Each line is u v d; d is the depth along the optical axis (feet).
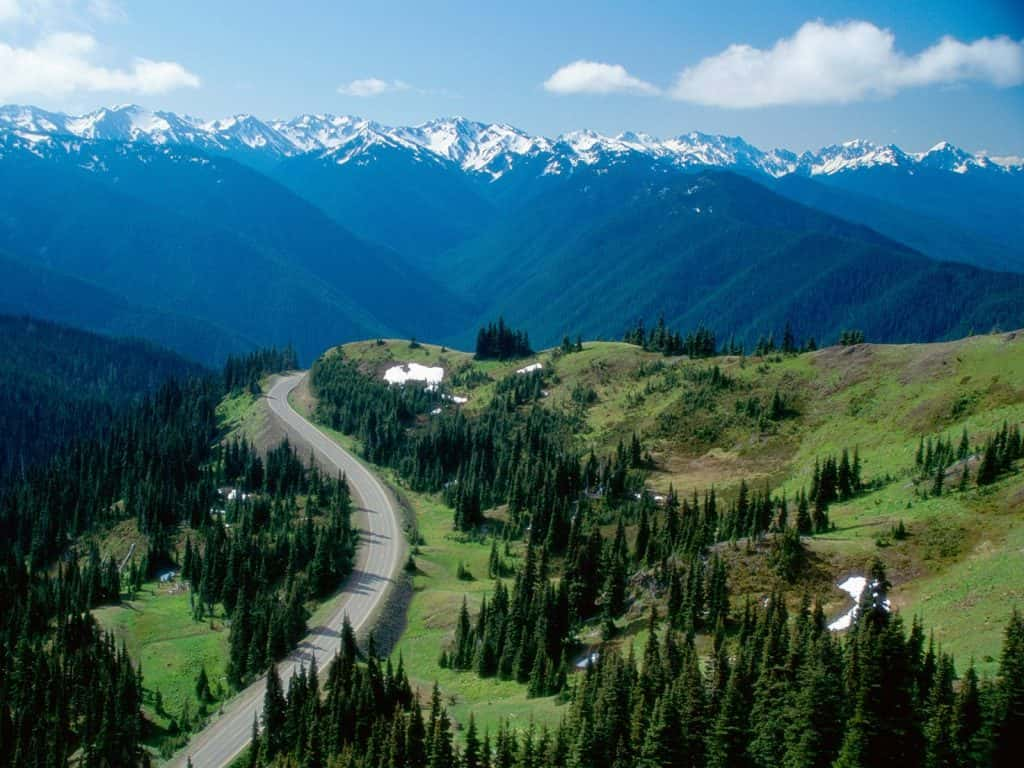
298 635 436.76
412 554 547.08
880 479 476.54
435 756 269.85
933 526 356.59
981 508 359.46
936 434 526.98
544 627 367.25
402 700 346.54
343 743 320.70
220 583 515.09
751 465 625.82
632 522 552.41
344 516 582.76
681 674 266.16
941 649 248.52
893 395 611.88
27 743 385.91
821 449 597.52
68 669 426.10
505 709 331.98
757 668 262.67
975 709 207.92
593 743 257.14
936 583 317.42
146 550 627.46
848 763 208.64
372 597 481.46
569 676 355.36
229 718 380.17
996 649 246.27
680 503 574.97
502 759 266.16
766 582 348.79
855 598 327.67
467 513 621.72
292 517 624.59
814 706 220.84
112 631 475.72
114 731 372.17
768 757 233.76
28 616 491.72
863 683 213.66
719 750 238.27
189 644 465.88
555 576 502.38
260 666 422.00
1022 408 495.00
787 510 468.75
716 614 334.65
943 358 615.98
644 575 408.05
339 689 338.34
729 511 468.75
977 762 202.39
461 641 405.39
